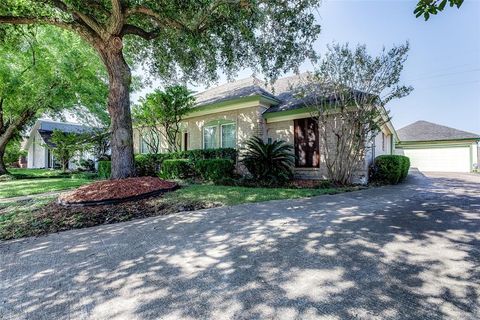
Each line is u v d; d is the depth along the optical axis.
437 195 6.12
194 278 2.37
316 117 8.91
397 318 1.68
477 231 3.31
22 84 13.56
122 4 6.92
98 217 4.85
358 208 4.81
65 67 13.23
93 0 6.93
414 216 4.10
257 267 2.53
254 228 3.80
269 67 8.89
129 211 5.17
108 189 6.16
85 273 2.58
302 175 9.82
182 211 5.15
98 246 3.38
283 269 2.46
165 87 11.48
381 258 2.60
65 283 2.39
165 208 5.34
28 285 2.38
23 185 9.95
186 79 10.96
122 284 2.32
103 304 2.01
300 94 8.48
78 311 1.93
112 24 7.09
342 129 8.30
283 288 2.12
